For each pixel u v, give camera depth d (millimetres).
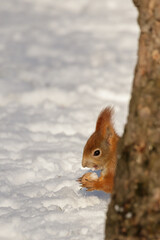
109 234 5559
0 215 7805
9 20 26047
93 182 7930
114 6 28203
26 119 13453
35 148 11273
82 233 7207
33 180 9508
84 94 15961
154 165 5156
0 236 7234
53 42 22500
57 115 13828
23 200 8398
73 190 8836
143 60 5359
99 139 7805
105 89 16266
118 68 18562
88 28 24500
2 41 22531
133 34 23297
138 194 5266
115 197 5520
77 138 12023
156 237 5109
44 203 8258
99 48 21453
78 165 10125
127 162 5414
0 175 9430
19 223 7461
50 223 7535
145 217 5188
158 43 5223
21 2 29328
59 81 17516
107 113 7906
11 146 11320
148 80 5320
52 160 10281
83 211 7863
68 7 28375
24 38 23016
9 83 17016
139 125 5301
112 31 23859
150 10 5219
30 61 19922
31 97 15742
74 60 19953
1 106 14680
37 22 25656
